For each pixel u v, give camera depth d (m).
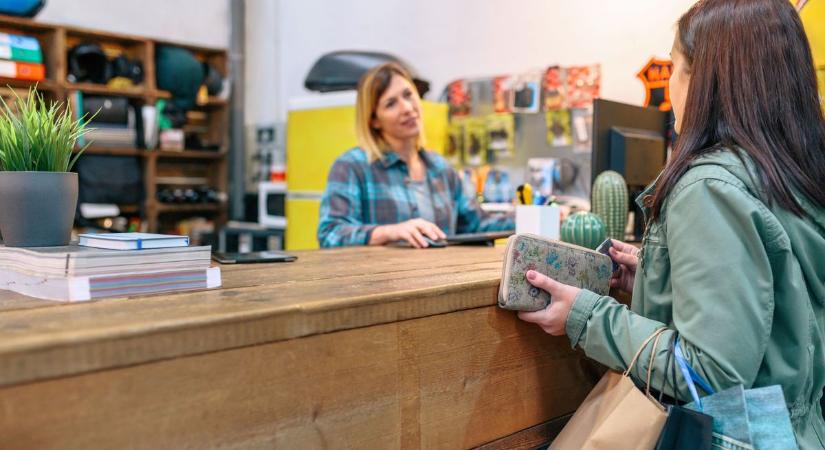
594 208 2.02
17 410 0.67
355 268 1.39
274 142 5.08
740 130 1.03
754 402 0.95
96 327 0.75
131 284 0.98
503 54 3.46
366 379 0.98
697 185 1.01
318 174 3.80
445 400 1.11
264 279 1.19
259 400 0.86
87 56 4.45
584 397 1.41
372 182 2.35
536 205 1.91
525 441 1.27
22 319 0.79
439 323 1.09
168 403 0.78
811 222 1.03
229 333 0.82
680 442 0.96
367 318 0.98
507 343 1.22
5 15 3.97
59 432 0.70
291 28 4.88
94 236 1.09
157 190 5.12
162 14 4.92
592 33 3.10
